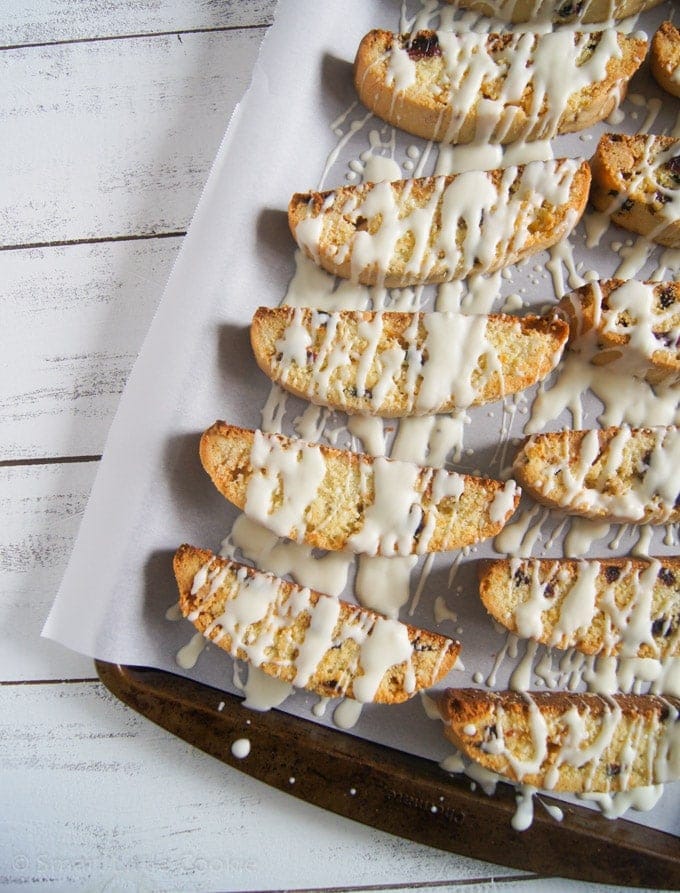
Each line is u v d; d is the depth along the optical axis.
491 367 0.26
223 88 0.29
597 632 0.26
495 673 0.26
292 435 0.27
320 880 0.26
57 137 0.29
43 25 0.30
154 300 0.28
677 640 0.26
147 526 0.25
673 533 0.27
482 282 0.28
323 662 0.25
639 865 0.25
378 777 0.25
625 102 0.28
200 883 0.26
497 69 0.27
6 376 0.28
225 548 0.26
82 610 0.25
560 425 0.27
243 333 0.27
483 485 0.26
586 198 0.27
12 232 0.29
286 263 0.27
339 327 0.26
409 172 0.28
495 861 0.25
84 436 0.28
